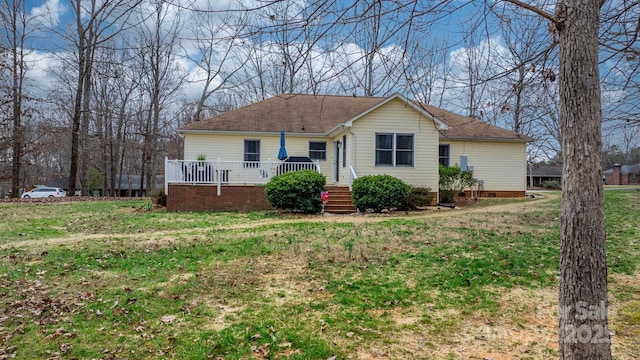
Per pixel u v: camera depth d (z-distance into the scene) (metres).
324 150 18.88
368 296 5.18
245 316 4.57
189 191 14.70
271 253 7.32
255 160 18.31
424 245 7.89
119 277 5.94
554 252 7.32
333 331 4.21
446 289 5.46
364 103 21.56
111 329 4.25
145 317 4.55
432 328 4.35
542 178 45.25
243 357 3.69
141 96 34.06
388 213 13.63
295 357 3.69
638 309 4.90
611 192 19.97
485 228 9.89
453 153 19.91
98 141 28.59
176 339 4.04
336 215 13.28
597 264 2.63
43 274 6.06
